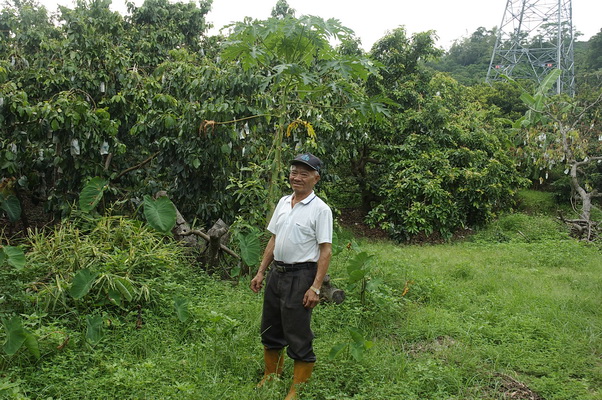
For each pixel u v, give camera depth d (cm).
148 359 333
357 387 329
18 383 288
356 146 1073
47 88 731
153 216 465
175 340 374
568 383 339
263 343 328
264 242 566
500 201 1278
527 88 1833
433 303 517
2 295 387
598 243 964
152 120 701
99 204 677
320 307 459
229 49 527
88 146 659
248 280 530
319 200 310
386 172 1162
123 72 771
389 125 1111
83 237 500
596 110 1414
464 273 657
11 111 595
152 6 1030
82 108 605
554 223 1157
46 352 336
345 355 362
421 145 1133
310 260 307
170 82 750
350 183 1278
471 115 1289
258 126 709
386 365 354
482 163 1161
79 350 349
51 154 673
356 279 448
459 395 320
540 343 408
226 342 364
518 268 726
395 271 589
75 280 391
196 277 515
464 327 439
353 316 440
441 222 1052
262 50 522
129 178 771
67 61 749
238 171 727
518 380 348
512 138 1359
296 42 534
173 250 518
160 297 433
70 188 680
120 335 380
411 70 1235
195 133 658
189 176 708
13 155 617
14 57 788
